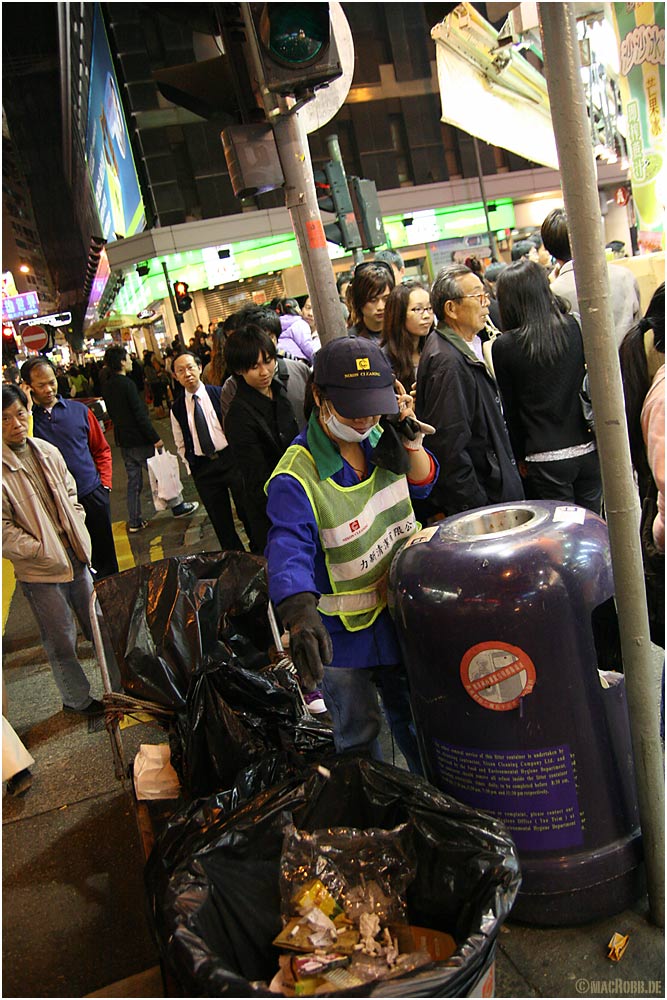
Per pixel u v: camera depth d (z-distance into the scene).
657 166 6.78
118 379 8.12
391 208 30.89
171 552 7.29
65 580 3.96
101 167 42.81
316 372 2.24
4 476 3.80
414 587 2.23
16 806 3.40
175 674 2.81
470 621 2.10
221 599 3.04
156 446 8.40
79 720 4.12
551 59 1.84
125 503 10.57
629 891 2.25
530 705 2.11
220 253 29.23
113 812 3.22
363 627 2.47
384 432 2.44
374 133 32.97
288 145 3.62
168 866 1.96
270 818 2.07
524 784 2.17
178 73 3.69
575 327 3.23
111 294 45.84
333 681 2.51
